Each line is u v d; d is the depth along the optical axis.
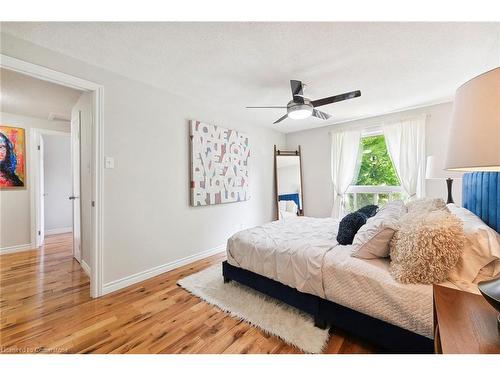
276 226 2.72
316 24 1.62
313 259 1.70
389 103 3.26
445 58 2.07
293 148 4.99
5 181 3.55
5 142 3.55
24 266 3.01
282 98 3.07
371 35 1.75
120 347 1.53
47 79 1.94
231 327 1.74
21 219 3.71
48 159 4.89
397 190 3.73
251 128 4.25
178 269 2.93
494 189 1.51
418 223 1.36
